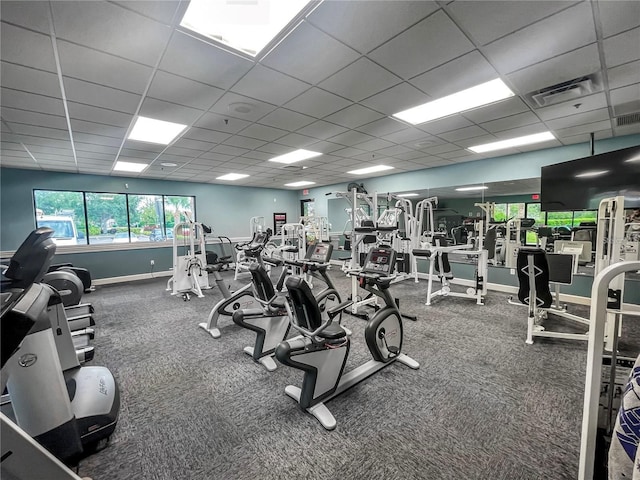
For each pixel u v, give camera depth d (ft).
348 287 18.89
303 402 6.30
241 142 14.35
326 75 8.00
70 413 4.79
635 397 2.39
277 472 4.83
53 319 6.38
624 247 12.40
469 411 6.23
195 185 26.96
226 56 7.04
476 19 5.86
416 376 7.66
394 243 18.11
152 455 5.23
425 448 5.25
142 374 8.09
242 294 11.22
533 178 16.53
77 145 13.94
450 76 8.13
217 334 10.71
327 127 12.30
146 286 19.99
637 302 12.37
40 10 5.32
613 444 2.51
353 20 5.87
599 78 8.26
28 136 12.37
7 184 18.34
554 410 6.20
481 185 18.72
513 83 8.54
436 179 21.33
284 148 15.65
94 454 5.26
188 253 22.54
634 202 11.10
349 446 5.34
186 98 9.27
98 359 9.04
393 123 11.87
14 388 4.33
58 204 20.51
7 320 3.26
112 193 22.65
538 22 5.95
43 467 3.29
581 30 6.19
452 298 15.48
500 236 17.67
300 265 11.68
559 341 9.80
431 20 5.88
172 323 12.37
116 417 5.71
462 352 9.04
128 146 14.48
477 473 4.71
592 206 12.57
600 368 3.05
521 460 4.94
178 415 6.32
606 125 12.12
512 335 10.33
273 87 8.65
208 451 5.31
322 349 6.33
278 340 9.20
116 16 5.60
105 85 8.26
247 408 6.53
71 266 18.54
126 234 23.45
